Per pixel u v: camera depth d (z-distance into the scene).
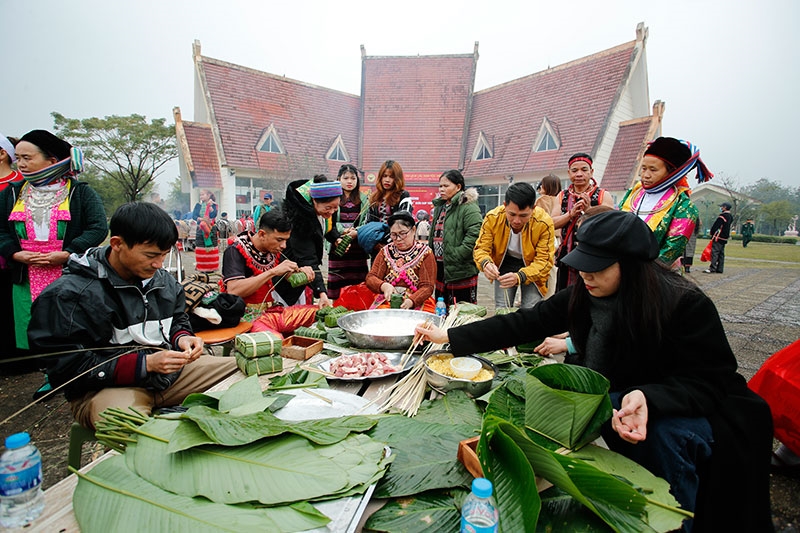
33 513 1.02
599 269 1.43
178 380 1.97
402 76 22.17
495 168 19.22
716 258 11.13
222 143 17.64
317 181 3.56
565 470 1.09
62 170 3.19
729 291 8.19
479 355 2.13
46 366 1.60
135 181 20.14
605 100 16.86
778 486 2.21
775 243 31.69
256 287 2.84
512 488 1.08
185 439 1.12
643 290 1.44
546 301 1.90
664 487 1.18
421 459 1.27
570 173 3.76
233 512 0.99
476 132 20.83
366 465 1.16
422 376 1.85
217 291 2.84
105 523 0.96
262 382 1.86
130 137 18.67
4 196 3.17
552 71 19.16
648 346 1.51
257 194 18.64
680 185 2.67
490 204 20.11
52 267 3.20
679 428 1.39
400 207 4.36
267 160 18.55
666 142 2.66
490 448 1.21
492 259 3.80
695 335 1.45
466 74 21.83
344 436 1.26
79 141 18.36
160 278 1.94
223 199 17.95
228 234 12.50
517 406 1.58
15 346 3.48
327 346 2.31
